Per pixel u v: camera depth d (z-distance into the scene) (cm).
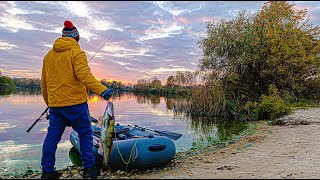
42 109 1905
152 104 2761
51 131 420
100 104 2459
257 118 1500
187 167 499
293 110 1493
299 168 464
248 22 2045
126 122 1398
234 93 1928
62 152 720
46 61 426
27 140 883
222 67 2008
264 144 734
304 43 1906
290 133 909
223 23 2081
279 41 1856
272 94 1788
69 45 418
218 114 1675
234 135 1011
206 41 2045
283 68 1862
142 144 507
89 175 417
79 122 421
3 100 2739
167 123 1398
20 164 621
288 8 1955
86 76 408
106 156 442
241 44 1980
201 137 994
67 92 412
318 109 1536
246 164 500
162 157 510
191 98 1806
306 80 2000
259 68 1955
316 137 813
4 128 1109
